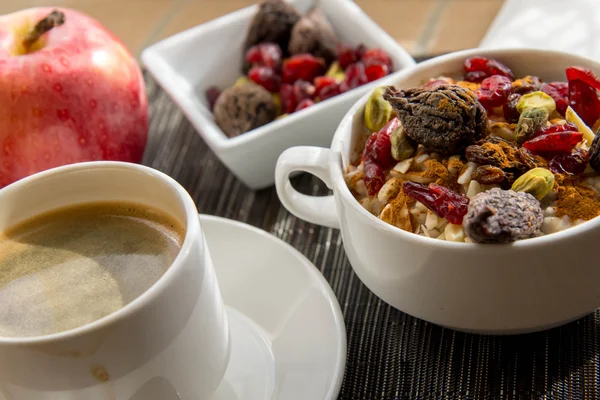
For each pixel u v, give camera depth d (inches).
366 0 26.5
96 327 15.0
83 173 17.0
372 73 21.7
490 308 16.3
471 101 16.9
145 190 17.0
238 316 18.2
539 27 21.2
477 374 17.2
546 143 16.8
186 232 15.9
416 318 18.1
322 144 21.3
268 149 20.6
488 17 24.7
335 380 16.5
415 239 16.0
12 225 17.1
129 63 21.3
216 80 23.7
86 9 28.3
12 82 19.8
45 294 16.3
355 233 16.8
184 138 22.8
